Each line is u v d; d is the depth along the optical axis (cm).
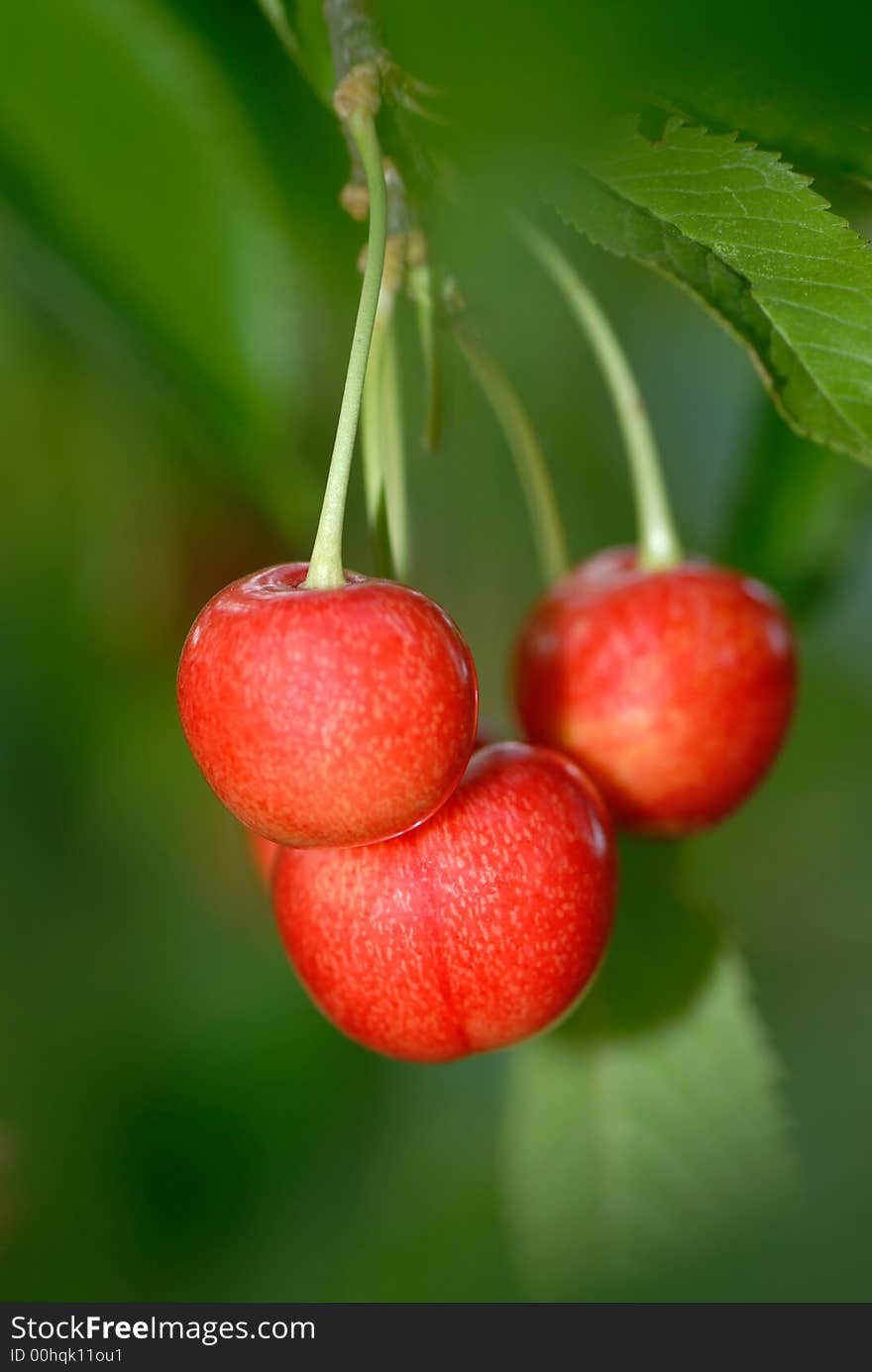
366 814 26
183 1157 40
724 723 30
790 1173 32
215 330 31
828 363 26
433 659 26
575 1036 32
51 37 30
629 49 20
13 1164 39
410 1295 39
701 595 31
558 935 28
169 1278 39
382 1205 40
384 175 26
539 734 31
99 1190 39
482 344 30
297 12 27
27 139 31
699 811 31
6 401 39
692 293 26
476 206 27
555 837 28
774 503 33
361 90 26
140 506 41
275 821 26
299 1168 40
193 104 30
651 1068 32
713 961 32
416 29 21
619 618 31
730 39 20
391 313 28
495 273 30
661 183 26
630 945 32
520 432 32
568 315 38
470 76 21
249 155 31
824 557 33
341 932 28
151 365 31
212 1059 41
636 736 30
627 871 32
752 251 26
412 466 37
